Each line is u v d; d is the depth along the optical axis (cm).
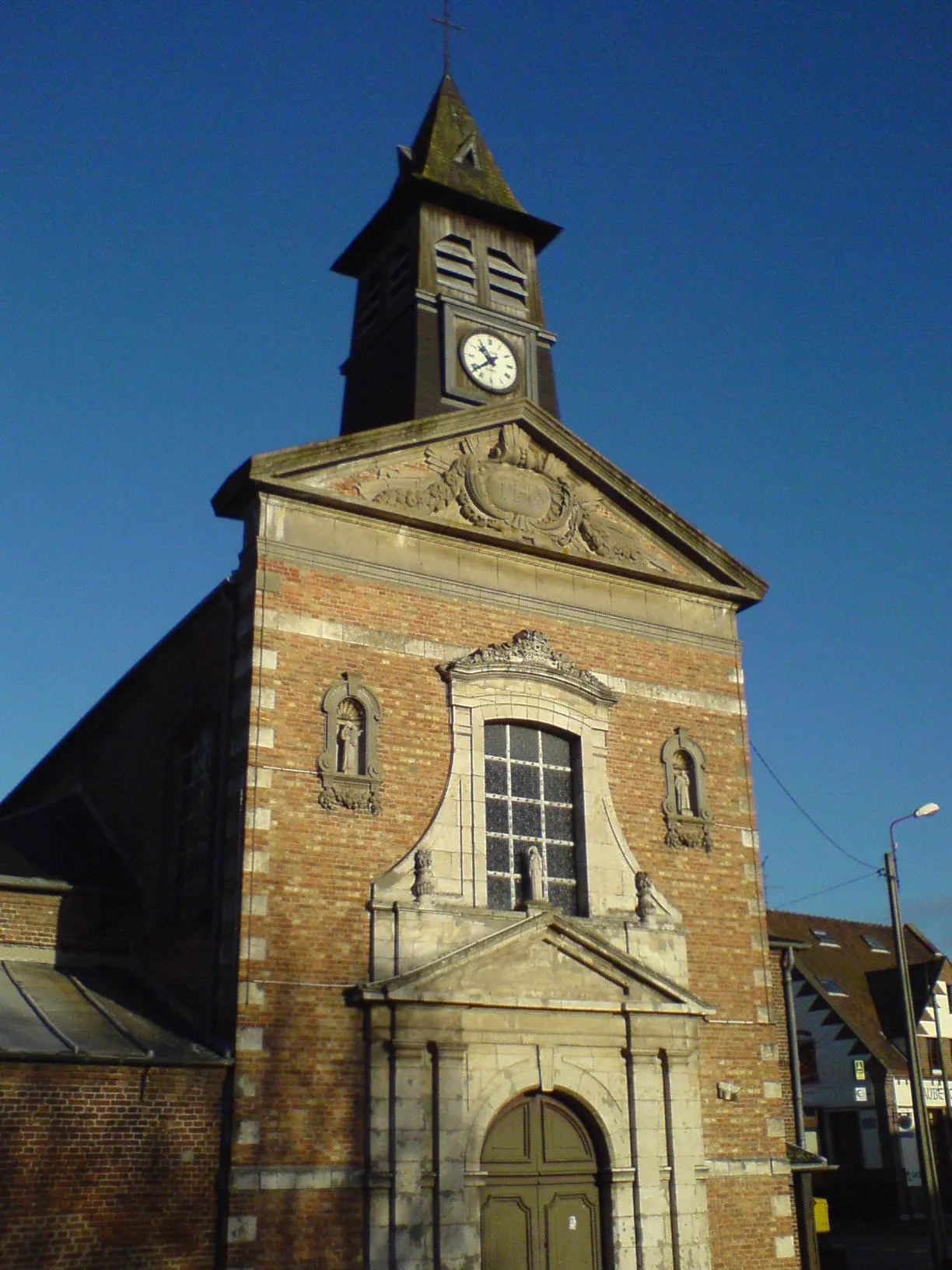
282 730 1590
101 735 2189
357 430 2262
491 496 1866
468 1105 1531
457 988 1556
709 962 1808
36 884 1730
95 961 1758
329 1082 1470
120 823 2002
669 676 1945
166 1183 1359
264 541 1664
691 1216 1633
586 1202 1598
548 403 2253
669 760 1888
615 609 1933
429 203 2291
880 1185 3884
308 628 1656
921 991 4359
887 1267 2702
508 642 1808
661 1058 1689
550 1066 1600
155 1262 1328
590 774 1805
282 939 1498
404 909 1577
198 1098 1409
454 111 2472
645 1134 1638
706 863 1866
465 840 1662
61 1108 1323
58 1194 1294
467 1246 1471
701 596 2028
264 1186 1393
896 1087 4072
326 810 1582
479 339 2198
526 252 2362
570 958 1658
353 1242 1427
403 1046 1506
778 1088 1795
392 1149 1469
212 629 1791
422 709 1706
